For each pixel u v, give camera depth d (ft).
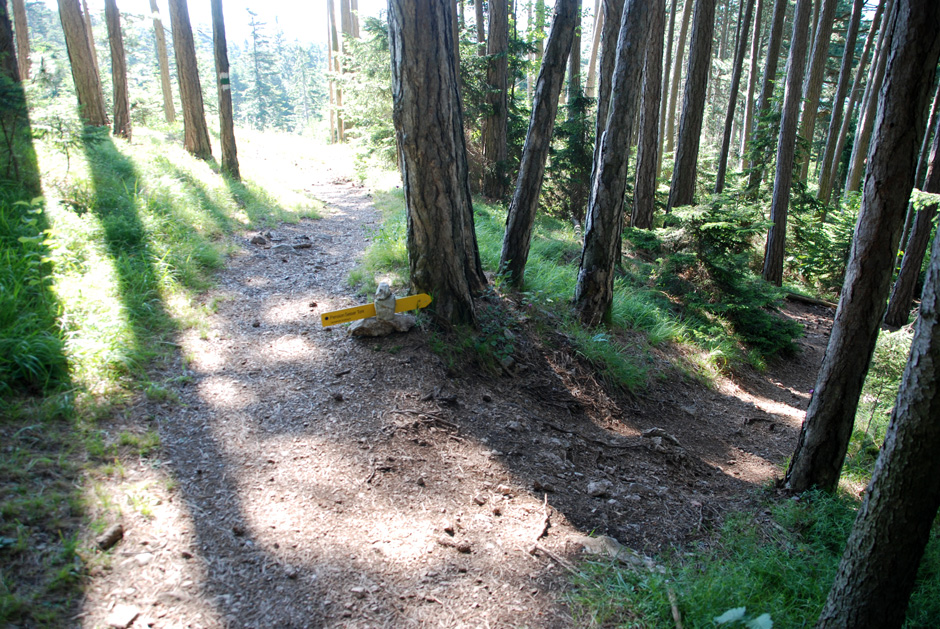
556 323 22.63
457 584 10.14
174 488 10.99
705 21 42.83
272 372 16.20
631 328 26.53
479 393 17.19
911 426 7.62
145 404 13.37
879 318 13.97
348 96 55.21
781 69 89.81
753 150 51.21
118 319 15.69
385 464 13.07
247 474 11.93
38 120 21.75
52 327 13.96
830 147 57.82
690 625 9.41
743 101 99.40
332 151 77.56
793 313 42.88
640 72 22.09
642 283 33.09
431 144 17.28
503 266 23.99
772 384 28.12
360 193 48.70
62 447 11.10
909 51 12.30
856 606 8.36
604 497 13.97
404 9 15.96
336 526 11.00
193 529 10.15
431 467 13.44
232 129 40.86
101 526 9.49
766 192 51.11
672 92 74.84
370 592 9.64
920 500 7.73
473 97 46.44
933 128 46.80
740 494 15.64
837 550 12.69
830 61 79.82
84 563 8.84
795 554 12.05
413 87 16.69
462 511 12.24
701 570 11.16
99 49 85.46
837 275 50.60
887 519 7.98
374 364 16.88
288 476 12.10
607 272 24.34
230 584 9.25
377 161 55.36
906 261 39.58
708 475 16.70
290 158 66.28
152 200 25.66
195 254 22.93
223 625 8.54
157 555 9.41
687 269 32.37
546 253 33.60
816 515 13.62
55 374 12.85
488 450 14.64
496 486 13.35
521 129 52.37
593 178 24.25
